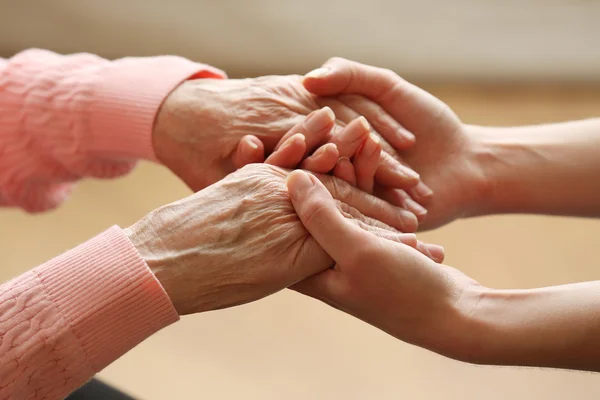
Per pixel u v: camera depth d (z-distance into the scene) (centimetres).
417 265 83
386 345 133
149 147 97
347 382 126
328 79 95
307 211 84
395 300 84
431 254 90
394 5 180
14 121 99
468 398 124
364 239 83
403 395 124
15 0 175
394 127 96
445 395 125
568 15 179
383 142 97
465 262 145
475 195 99
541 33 179
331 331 135
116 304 81
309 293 87
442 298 84
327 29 179
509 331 83
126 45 177
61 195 105
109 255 82
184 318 137
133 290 81
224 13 178
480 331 84
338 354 131
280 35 179
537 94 180
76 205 157
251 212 85
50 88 98
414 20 179
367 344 133
